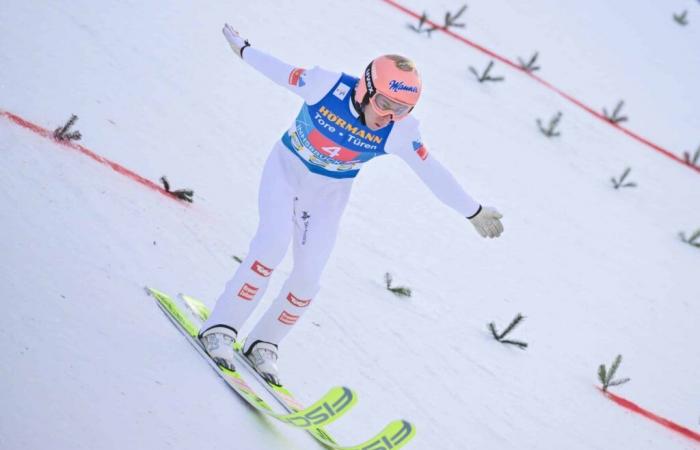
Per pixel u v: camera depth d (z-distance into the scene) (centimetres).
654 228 3012
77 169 1812
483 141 3012
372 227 2303
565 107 3581
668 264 2822
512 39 3916
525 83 3609
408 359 1830
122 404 1275
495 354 2008
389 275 2033
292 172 1482
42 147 1816
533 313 2253
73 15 2470
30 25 2298
